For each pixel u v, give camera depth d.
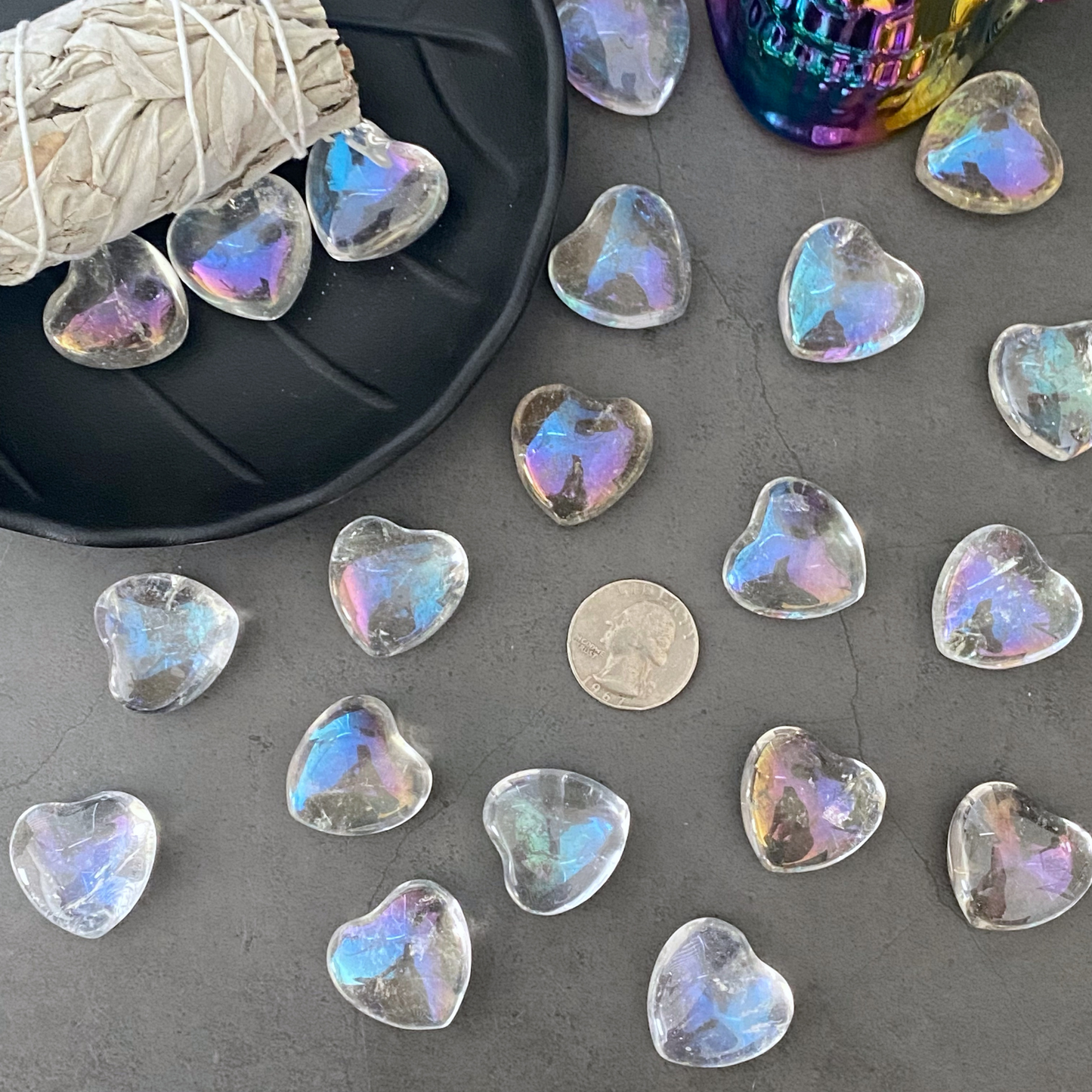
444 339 0.22
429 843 0.23
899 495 0.23
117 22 0.19
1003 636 0.23
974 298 0.23
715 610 0.23
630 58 0.22
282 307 0.22
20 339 0.22
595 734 0.23
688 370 0.23
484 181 0.22
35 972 0.23
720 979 0.23
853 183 0.23
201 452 0.22
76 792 0.23
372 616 0.22
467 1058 0.23
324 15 0.21
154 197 0.20
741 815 0.23
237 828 0.23
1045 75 0.23
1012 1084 0.23
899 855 0.23
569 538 0.23
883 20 0.20
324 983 0.23
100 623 0.22
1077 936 0.23
